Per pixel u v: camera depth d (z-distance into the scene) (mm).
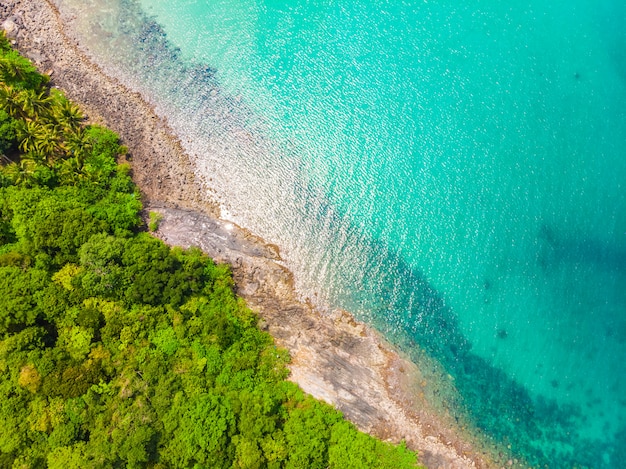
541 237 53656
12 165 45438
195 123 54312
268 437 39094
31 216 42719
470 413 48156
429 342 49906
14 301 37438
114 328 40438
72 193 46750
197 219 50688
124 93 54375
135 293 42219
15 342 36625
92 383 38000
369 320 49844
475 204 54562
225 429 37812
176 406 37969
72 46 55438
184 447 36625
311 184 53875
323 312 49375
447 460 46000
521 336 50906
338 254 51562
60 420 35812
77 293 40594
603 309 51938
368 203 53844
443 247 52844
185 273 44781
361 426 45031
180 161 52625
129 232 46688
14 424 34938
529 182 55469
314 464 39500
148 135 53000
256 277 49406
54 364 37312
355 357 48062
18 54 52625
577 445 48719
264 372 44750
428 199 54469
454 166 55875
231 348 44594
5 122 46562
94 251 41500
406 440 45719
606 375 50562
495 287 52000
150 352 41312
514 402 49219
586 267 52969
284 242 51375
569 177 55688
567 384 50156
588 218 54406
